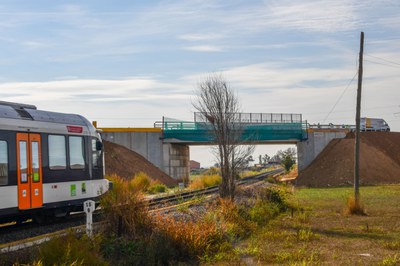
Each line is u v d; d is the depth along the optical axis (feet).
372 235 61.05
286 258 46.96
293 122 209.97
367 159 204.95
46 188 56.49
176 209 66.85
